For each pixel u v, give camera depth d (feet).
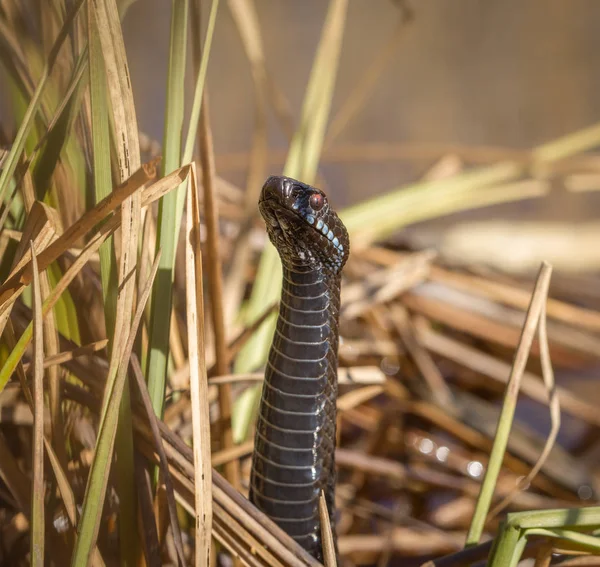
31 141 3.92
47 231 3.85
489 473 3.93
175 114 3.91
